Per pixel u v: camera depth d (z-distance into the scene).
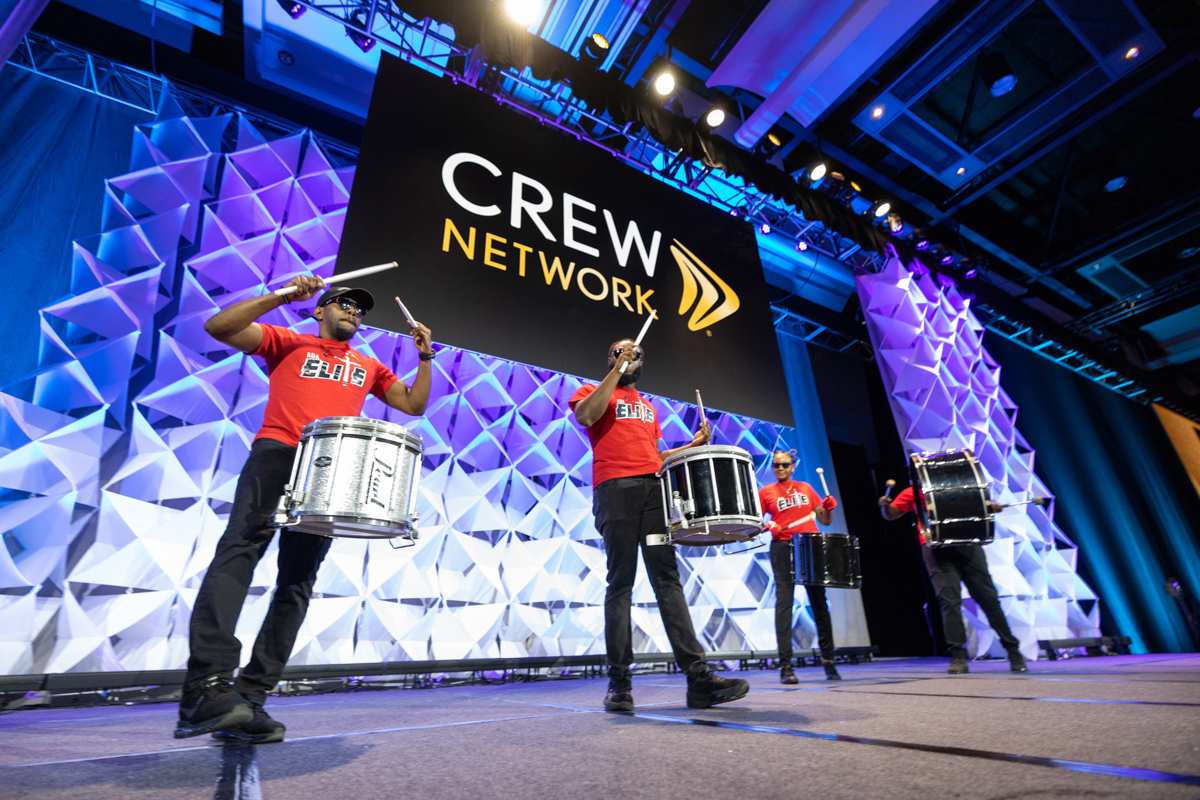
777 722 1.48
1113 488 9.63
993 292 9.13
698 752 1.13
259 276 4.48
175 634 3.50
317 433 1.51
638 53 6.45
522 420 5.19
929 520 3.63
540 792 0.88
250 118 5.36
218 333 1.57
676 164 6.39
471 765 1.09
